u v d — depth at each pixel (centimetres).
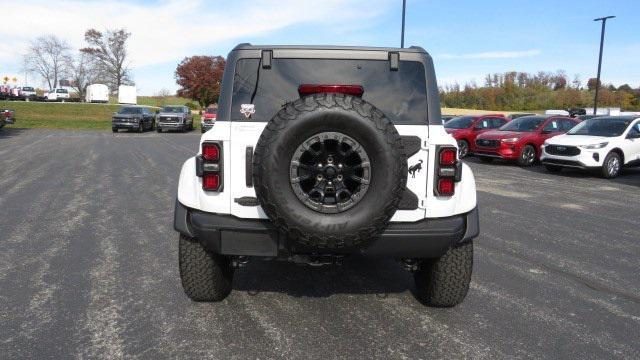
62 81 7675
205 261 387
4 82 7719
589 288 463
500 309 409
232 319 381
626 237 664
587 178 1332
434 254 350
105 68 6919
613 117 1462
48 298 418
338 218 311
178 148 1916
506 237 652
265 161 310
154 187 994
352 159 321
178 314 389
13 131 2831
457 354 331
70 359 318
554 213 825
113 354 325
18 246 568
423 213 348
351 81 365
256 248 348
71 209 773
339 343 344
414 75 366
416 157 347
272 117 340
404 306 411
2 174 1145
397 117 359
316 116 304
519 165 1612
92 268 495
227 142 348
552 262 543
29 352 327
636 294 450
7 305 402
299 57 366
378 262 529
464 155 1906
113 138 2492
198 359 320
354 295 434
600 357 331
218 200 350
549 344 348
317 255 349
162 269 495
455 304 401
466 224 369
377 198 311
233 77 363
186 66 5047
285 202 311
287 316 388
